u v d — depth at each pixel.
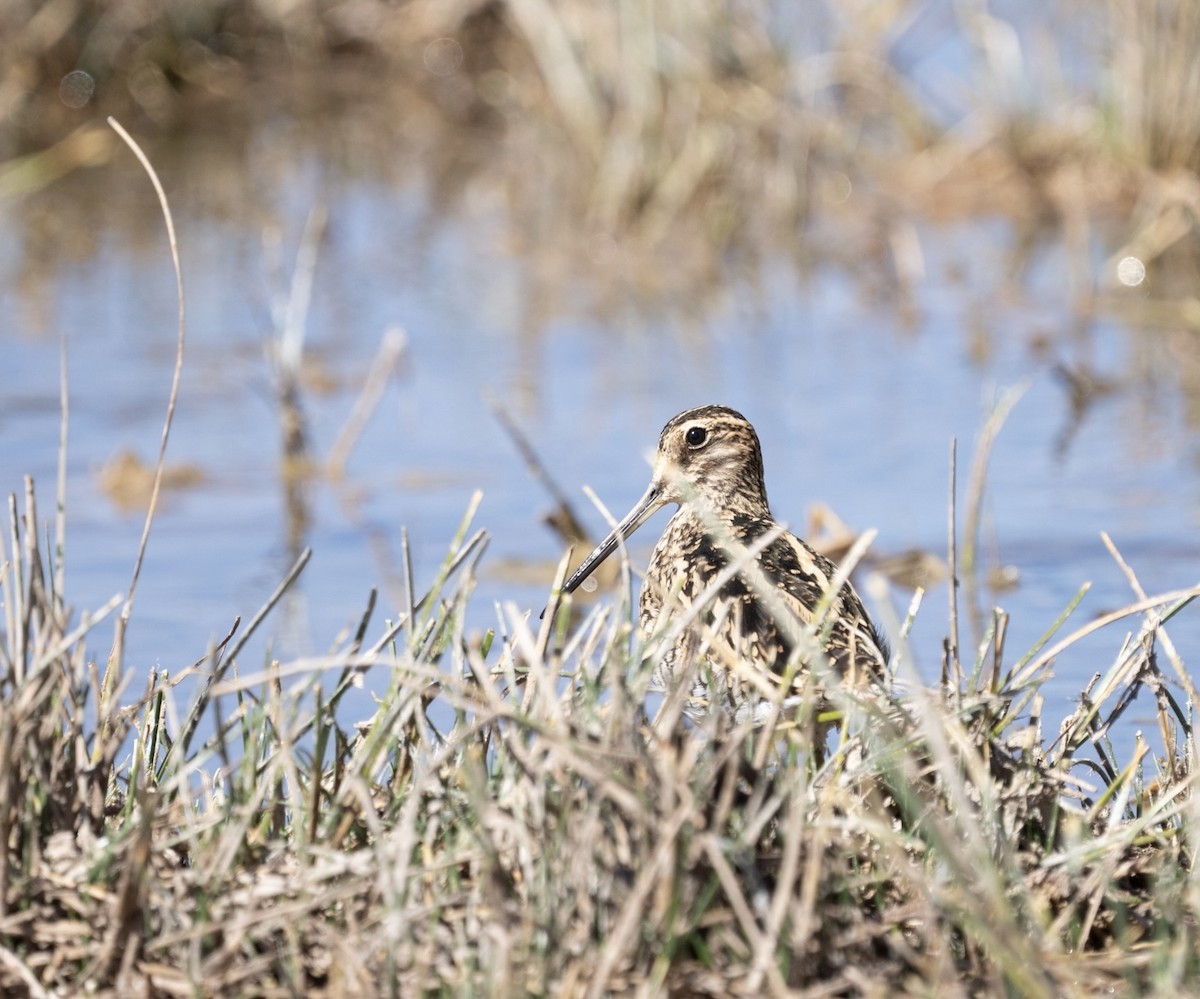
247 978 10.57
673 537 17.41
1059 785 12.19
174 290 29.08
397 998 10.22
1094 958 10.96
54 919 11.13
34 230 31.92
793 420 24.28
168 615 18.94
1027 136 33.41
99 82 36.72
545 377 25.91
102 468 22.89
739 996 10.11
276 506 22.09
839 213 32.47
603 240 31.53
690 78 32.88
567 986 10.01
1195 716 12.80
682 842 10.38
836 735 14.80
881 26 34.69
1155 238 29.17
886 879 11.20
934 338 27.19
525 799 11.01
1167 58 31.66
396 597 19.47
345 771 12.33
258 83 38.44
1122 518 21.02
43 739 11.60
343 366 26.42
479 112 37.97
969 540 19.84
